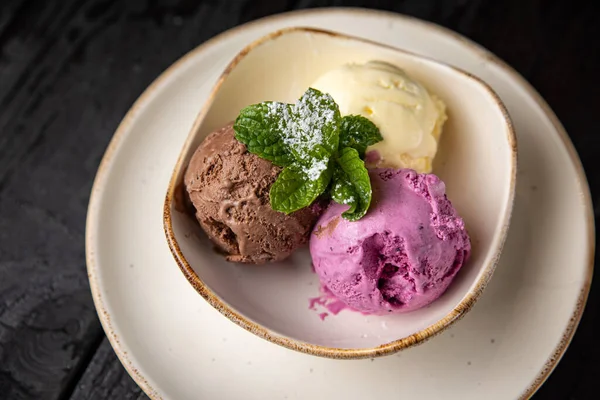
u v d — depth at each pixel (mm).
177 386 289
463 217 304
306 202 271
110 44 385
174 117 334
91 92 375
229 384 290
